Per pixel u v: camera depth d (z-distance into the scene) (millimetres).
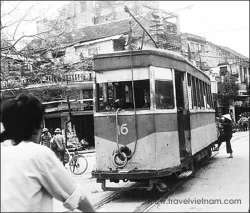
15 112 2783
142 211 7852
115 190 9594
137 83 9555
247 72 29812
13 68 14047
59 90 22109
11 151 2705
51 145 15680
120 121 9570
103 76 9773
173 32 26969
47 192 2738
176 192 8961
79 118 28812
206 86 14953
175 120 10078
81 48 25781
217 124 16656
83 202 2773
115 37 25984
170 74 10109
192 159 11125
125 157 9422
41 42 15148
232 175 6371
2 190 2613
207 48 30375
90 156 22859
